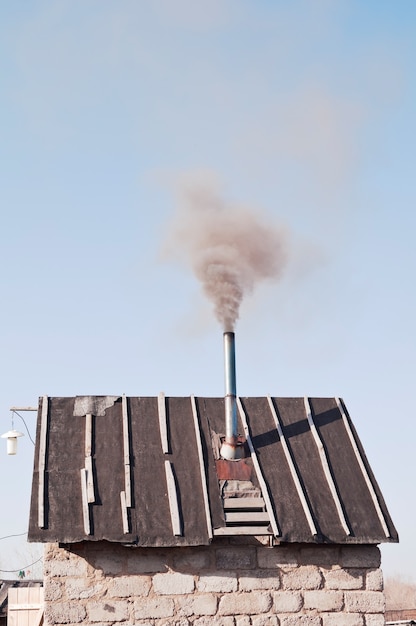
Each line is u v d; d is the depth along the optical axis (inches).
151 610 521.0
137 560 527.8
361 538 538.6
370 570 545.3
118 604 519.8
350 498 558.6
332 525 542.3
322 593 537.6
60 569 521.3
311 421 599.5
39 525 517.0
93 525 521.7
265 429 591.8
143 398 599.5
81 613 515.8
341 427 601.3
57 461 553.6
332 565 542.9
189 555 532.4
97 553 526.0
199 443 572.4
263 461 570.6
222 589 530.0
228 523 535.2
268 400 611.2
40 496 531.2
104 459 557.6
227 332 600.4
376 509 554.9
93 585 521.0
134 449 565.0
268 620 528.4
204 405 600.7
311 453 580.7
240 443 574.6
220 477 556.7
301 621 530.9
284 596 533.6
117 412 588.4
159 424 583.2
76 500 533.3
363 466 576.7
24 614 745.0
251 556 537.6
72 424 577.3
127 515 528.1
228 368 592.1
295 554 542.0
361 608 537.6
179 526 526.9
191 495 544.7
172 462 561.6
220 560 534.0
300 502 550.3
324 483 564.7
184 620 522.0
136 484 545.3
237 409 600.7
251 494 551.2
